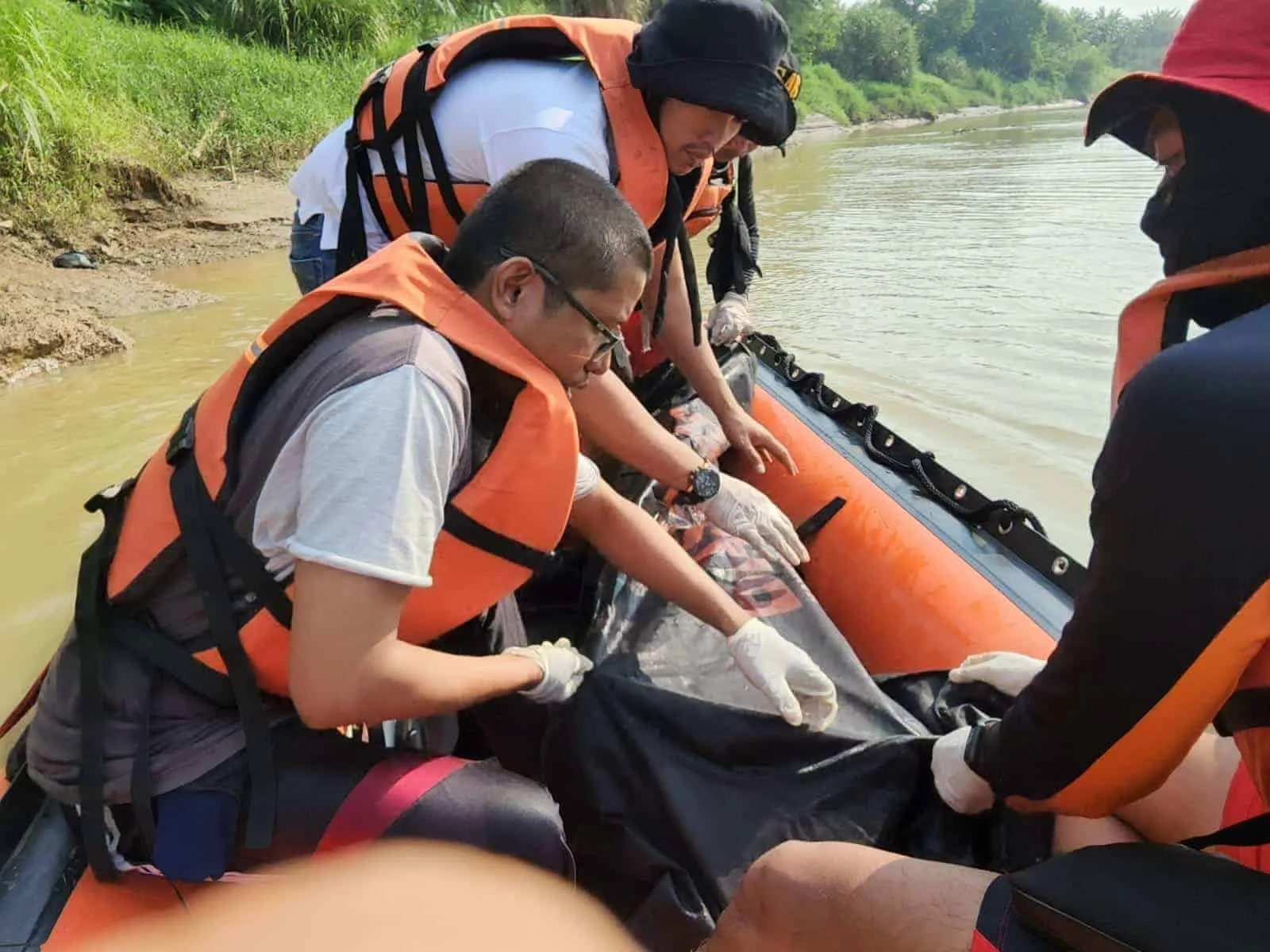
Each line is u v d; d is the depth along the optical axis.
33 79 6.71
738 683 1.60
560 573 2.17
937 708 1.64
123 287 5.88
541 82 1.94
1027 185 11.09
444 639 1.67
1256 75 0.95
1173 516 0.89
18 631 2.58
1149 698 0.97
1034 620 1.89
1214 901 0.94
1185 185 1.01
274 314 5.42
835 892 1.16
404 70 2.07
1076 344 5.04
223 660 1.28
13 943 1.27
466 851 1.33
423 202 2.09
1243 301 1.02
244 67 10.49
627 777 1.50
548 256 1.27
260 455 1.22
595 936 1.32
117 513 1.39
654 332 2.14
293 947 1.24
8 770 1.55
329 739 1.39
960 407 4.23
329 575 1.15
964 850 1.45
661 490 2.11
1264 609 0.88
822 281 6.51
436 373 1.19
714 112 1.92
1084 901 0.97
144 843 1.31
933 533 2.18
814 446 2.60
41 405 4.04
